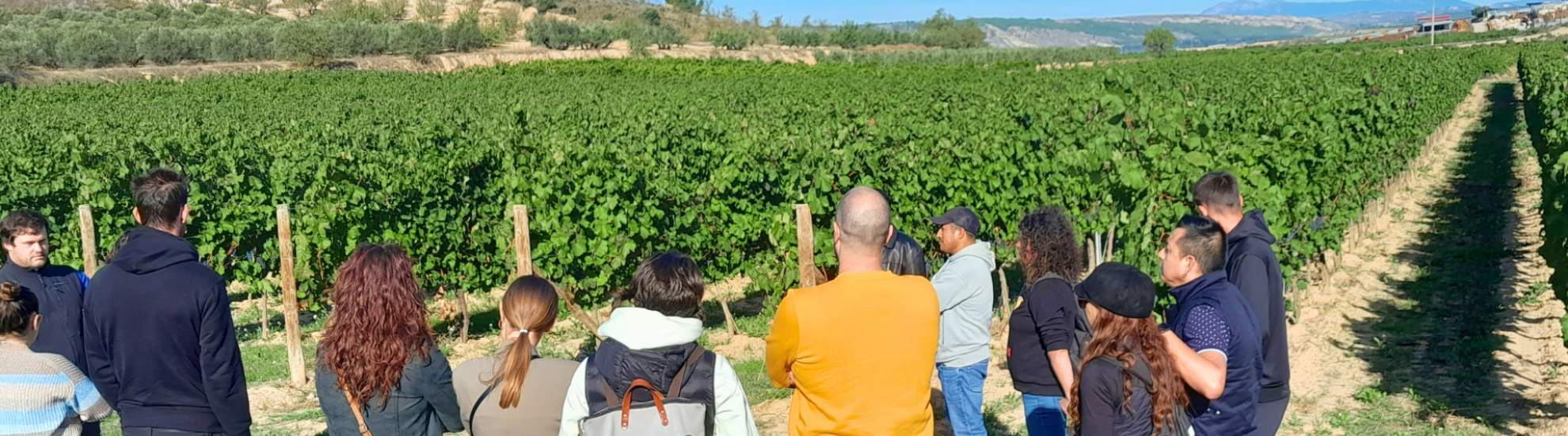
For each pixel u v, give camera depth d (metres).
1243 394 3.42
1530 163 20.30
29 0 89.44
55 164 13.76
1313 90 18.77
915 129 15.20
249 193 11.45
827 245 8.87
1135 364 3.10
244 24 91.75
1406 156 16.19
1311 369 7.59
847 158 9.84
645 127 21.30
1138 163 8.18
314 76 54.72
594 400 3.03
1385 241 13.16
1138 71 51.56
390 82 52.19
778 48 102.19
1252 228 3.96
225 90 46.72
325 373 3.55
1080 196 8.98
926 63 84.62
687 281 3.08
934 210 9.70
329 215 9.50
